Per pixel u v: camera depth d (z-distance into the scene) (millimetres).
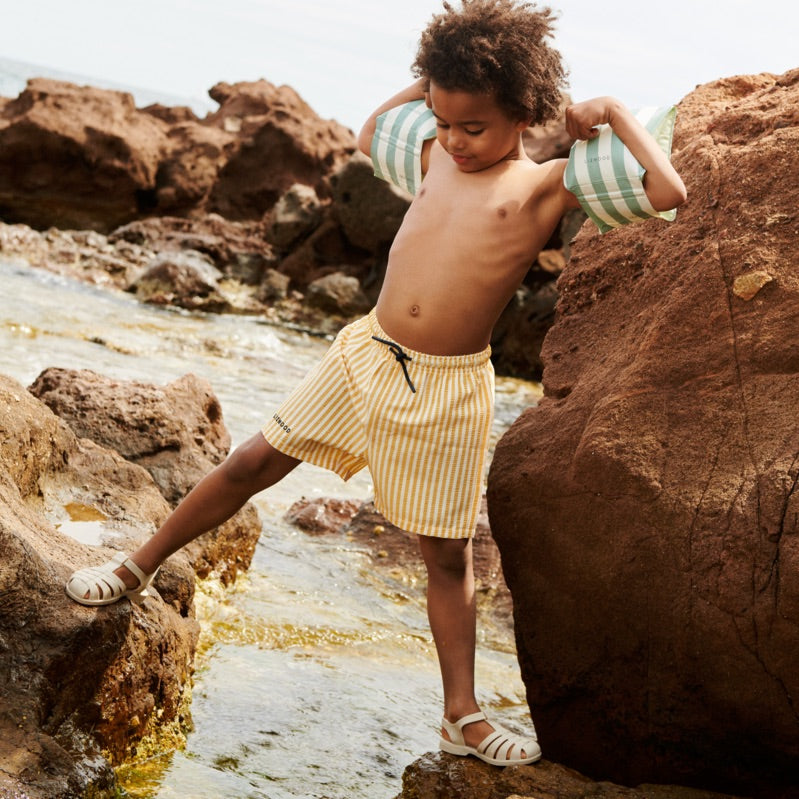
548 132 15172
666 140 3000
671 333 3176
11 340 9273
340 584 5203
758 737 2887
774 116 3410
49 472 3986
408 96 3480
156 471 4887
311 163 20094
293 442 3254
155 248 16328
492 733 3207
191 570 3807
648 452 3055
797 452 2854
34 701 2855
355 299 15125
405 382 3115
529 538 3299
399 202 15547
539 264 14320
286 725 3562
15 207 18453
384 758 3451
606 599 3098
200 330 12156
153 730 3293
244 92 21875
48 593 3055
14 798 2559
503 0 2943
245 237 17531
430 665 4410
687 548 2918
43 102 18609
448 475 3152
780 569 2740
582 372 3482
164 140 19672
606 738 3219
